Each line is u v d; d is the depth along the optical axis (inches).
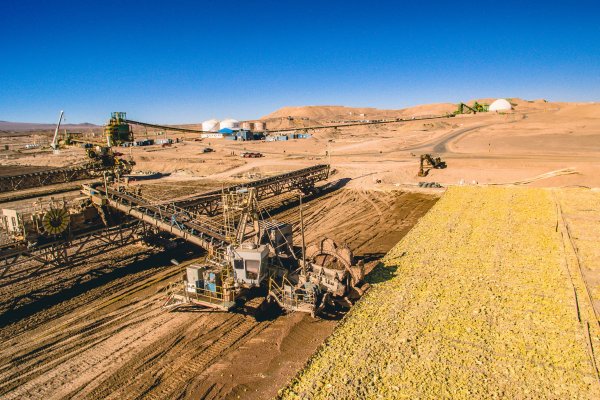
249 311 706.2
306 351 619.5
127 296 836.0
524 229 1097.4
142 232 1142.3
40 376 583.5
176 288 822.5
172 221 988.6
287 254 882.8
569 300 684.7
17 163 3486.7
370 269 922.7
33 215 874.8
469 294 722.2
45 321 742.5
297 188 1824.6
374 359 536.7
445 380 489.4
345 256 770.2
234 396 525.7
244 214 776.9
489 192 1584.6
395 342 576.1
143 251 1096.2
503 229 1104.2
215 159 3144.7
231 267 748.6
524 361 523.2
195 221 1062.4
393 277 816.9
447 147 3316.9
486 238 1035.3
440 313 656.4
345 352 555.8
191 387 547.5
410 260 905.5
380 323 631.2
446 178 2110.0
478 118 6245.1
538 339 573.0
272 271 763.4
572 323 610.9
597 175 1830.7
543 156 2512.3
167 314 755.4
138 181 2384.4
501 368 510.3
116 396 535.2
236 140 5152.6
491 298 702.5
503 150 2923.2
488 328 605.6
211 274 727.7
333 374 507.8
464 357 534.9
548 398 454.3
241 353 622.5
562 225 1113.4
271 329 689.0
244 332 684.1
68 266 980.6
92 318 748.0
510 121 5359.3
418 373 504.1
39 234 879.1
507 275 799.7
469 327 608.7
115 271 967.0
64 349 650.2
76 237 952.9
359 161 2760.8
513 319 629.6
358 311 675.4
